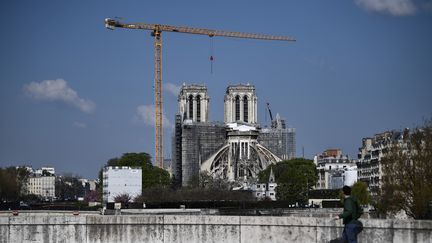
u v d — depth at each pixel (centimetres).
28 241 10488
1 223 10488
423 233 8688
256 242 9888
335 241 9125
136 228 10394
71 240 10469
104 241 10431
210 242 10144
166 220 10319
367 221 8981
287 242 9688
